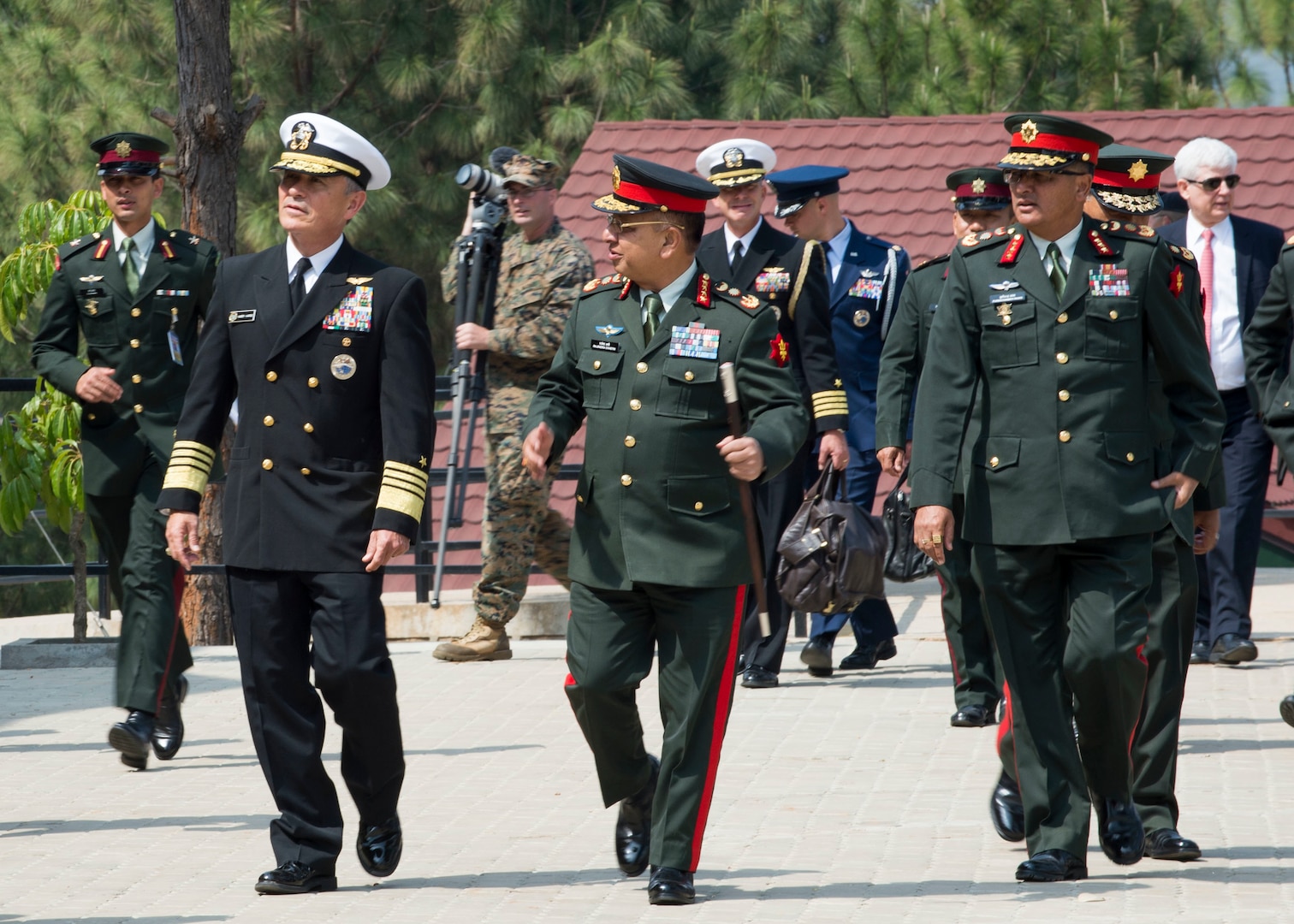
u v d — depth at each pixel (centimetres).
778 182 2144
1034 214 1212
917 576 1905
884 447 1830
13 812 1491
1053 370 1211
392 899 1205
